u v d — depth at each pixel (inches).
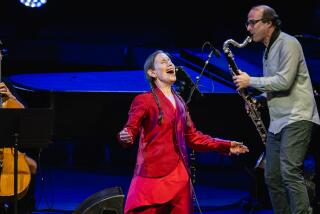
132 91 604.1
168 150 401.4
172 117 404.2
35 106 588.1
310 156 655.1
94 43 834.2
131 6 845.8
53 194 655.8
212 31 814.5
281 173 442.6
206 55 713.0
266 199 585.0
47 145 417.1
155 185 398.6
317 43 683.4
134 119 398.6
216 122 586.6
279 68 439.8
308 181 478.3
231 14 810.8
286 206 454.0
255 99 476.1
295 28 808.3
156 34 833.5
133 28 842.8
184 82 457.1
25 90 585.6
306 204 433.4
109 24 846.5
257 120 478.9
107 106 603.2
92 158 812.0
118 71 787.4
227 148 424.8
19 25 825.5
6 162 458.9
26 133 407.2
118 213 402.0
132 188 406.0
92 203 404.2
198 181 733.3
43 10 827.4
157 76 417.7
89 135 605.3
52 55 810.8
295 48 437.1
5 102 473.7
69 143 800.3
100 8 847.7
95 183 713.6
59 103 600.1
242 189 692.7
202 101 585.0
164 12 826.8
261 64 694.5
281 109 443.2
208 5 812.0
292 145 437.1
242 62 693.3
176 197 402.6
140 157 408.2
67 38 839.1
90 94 599.8
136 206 398.0
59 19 833.5
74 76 752.3
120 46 802.8
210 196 657.0
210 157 793.6
